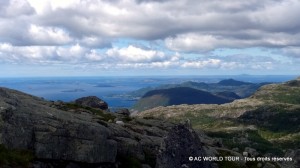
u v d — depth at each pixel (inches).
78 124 1354.6
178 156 1524.4
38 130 1275.8
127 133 1772.9
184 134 1611.7
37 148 1248.2
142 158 1622.8
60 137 1301.7
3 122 1193.4
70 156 1314.0
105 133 1412.4
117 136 1669.5
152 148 1761.8
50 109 1485.0
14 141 1204.5
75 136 1333.7
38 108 1428.4
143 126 2236.7
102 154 1382.9
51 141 1277.1
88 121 1536.7
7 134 1189.1
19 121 1248.2
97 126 1440.7
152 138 1902.1
